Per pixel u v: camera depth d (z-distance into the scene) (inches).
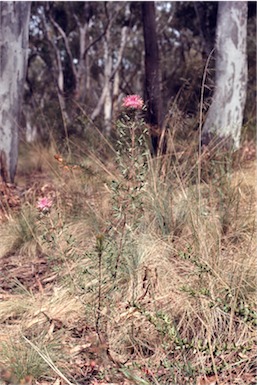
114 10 826.2
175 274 148.9
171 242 174.1
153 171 199.0
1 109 284.7
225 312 125.5
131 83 957.2
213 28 662.5
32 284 172.6
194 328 130.6
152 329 131.7
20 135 304.8
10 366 117.6
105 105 823.1
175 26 771.4
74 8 835.4
